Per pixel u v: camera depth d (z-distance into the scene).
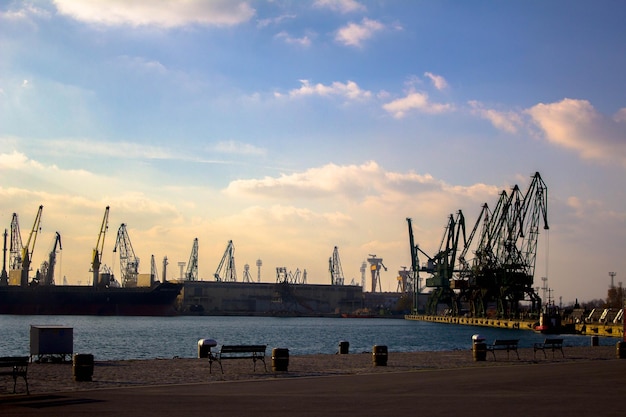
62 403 26.39
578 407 25.44
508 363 48.69
